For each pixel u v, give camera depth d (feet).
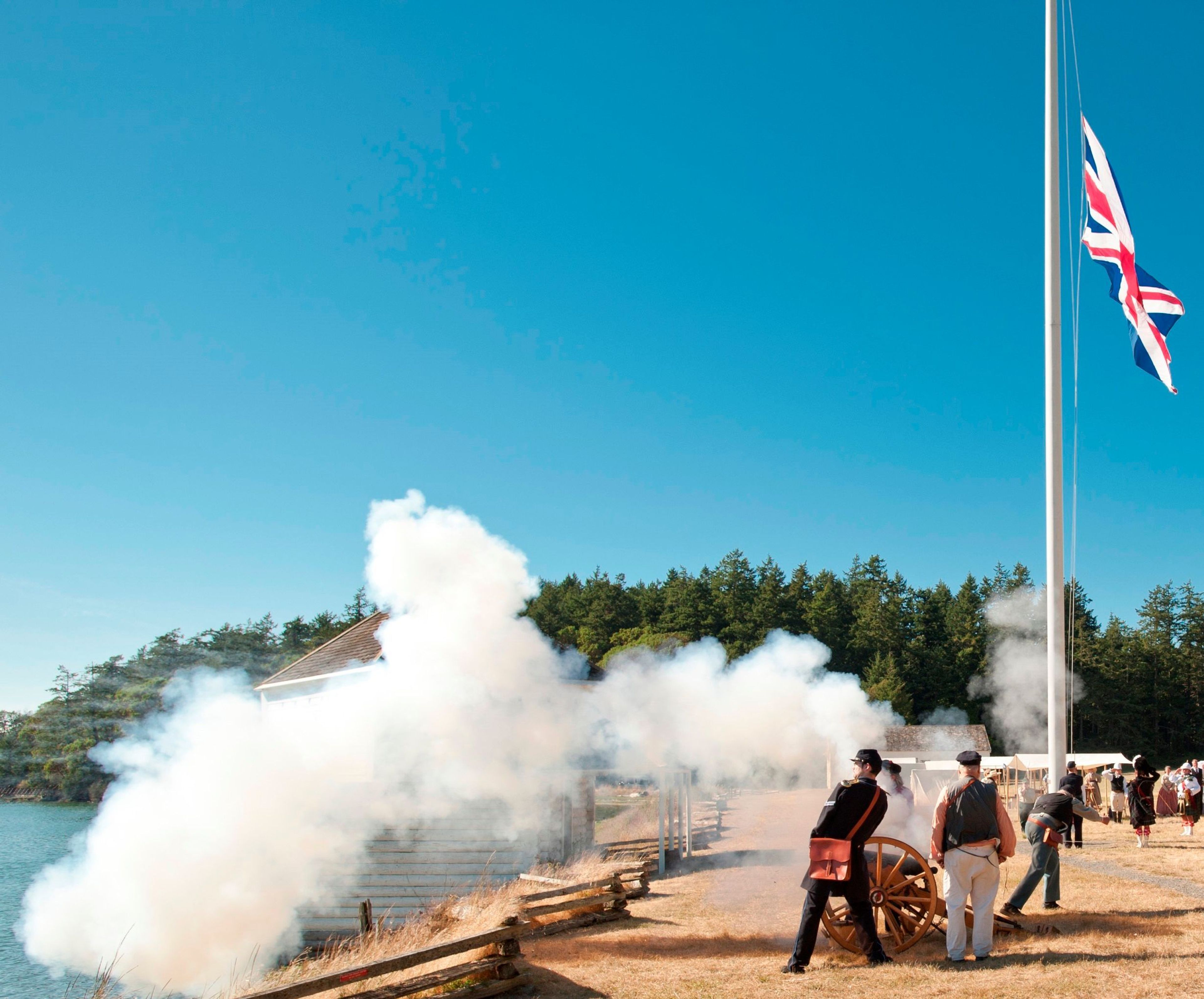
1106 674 259.19
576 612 294.66
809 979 22.91
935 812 24.70
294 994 21.02
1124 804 75.25
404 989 22.43
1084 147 45.39
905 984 21.93
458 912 36.94
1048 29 38.96
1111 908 30.22
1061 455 37.70
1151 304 43.29
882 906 25.46
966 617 263.70
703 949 27.43
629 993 22.71
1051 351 38.09
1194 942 24.89
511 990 23.80
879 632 255.50
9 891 95.86
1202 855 46.01
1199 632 297.74
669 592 296.51
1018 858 43.70
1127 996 20.24
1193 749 272.51
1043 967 22.80
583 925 32.53
